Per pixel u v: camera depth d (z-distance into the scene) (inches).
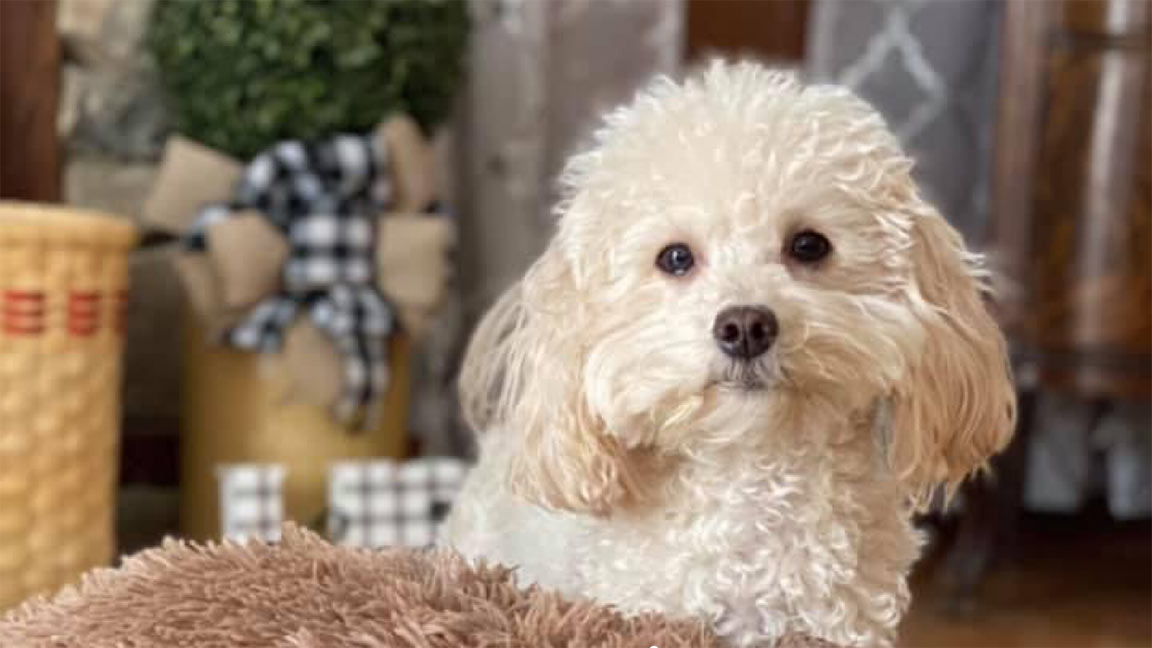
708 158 44.9
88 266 70.2
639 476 46.8
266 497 78.5
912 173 49.6
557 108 102.7
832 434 45.2
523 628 38.5
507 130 100.7
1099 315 87.4
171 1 84.3
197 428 85.7
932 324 45.3
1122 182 86.3
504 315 54.8
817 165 44.8
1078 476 107.3
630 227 45.6
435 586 40.5
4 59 79.0
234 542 44.8
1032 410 90.3
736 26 110.7
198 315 82.7
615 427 44.7
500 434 55.6
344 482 79.6
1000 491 93.0
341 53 80.4
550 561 49.5
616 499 46.8
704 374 42.3
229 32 79.8
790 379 42.5
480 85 100.4
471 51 99.7
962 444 46.7
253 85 80.3
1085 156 86.7
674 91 48.6
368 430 83.9
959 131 102.7
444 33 84.8
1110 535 112.0
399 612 38.9
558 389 46.4
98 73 92.7
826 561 45.8
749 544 46.0
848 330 42.8
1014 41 87.7
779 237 44.8
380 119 82.6
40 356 68.9
